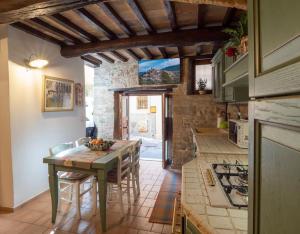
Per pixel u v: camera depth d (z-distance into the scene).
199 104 4.79
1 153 2.90
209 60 4.75
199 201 1.12
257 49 0.68
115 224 2.60
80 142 3.59
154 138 9.99
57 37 3.46
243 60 1.65
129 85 5.33
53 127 3.61
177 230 1.62
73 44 3.73
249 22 0.74
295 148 0.46
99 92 5.59
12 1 2.04
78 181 2.66
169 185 3.88
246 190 1.24
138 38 3.37
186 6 2.54
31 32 3.05
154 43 3.30
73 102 4.09
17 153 2.94
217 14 2.75
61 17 2.80
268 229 0.60
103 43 3.54
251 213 0.71
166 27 3.19
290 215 0.49
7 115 2.83
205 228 0.88
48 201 3.18
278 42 0.54
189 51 4.61
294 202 0.47
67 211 2.89
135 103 10.36
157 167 5.05
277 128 0.55
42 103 3.34
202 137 3.45
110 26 3.15
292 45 0.47
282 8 0.52
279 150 0.54
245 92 2.55
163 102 4.98
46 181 3.46
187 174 1.57
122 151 2.76
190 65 4.81
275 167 0.56
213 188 1.29
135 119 10.30
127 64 5.34
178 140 4.94
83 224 2.59
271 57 0.58
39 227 2.53
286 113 0.49
